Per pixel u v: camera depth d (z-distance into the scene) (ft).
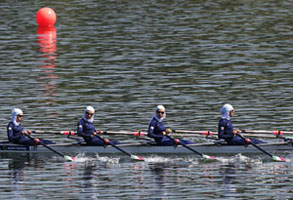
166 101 555.28
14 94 579.89
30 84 613.93
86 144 453.58
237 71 651.66
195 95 572.51
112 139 476.54
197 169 409.69
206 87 597.11
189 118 509.35
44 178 390.83
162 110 448.65
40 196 356.79
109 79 629.92
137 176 393.91
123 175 396.57
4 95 576.61
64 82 620.90
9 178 391.24
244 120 502.38
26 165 422.82
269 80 616.39
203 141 476.54
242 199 350.64
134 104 547.90
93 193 361.30
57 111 530.68
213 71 653.30
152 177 391.45
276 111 522.88
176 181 382.83
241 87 594.65
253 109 529.04
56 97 570.05
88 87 602.44
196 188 369.30
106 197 354.54
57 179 388.37
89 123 451.94
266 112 521.24
